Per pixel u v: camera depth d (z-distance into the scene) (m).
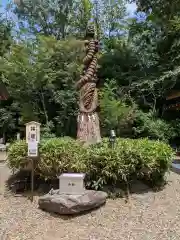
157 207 5.02
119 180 5.43
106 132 11.93
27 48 13.50
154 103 13.48
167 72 12.53
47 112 14.70
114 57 15.10
